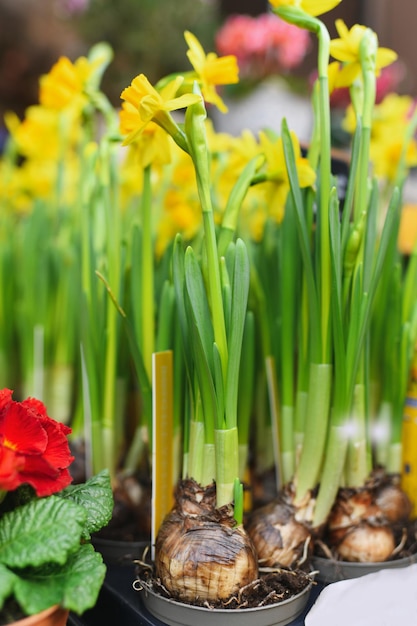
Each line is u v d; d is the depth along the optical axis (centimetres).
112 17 136
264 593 58
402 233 80
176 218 79
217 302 58
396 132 78
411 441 68
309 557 62
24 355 83
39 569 53
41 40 151
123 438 71
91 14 137
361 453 63
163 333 64
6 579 51
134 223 66
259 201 78
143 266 65
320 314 61
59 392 79
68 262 78
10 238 90
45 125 87
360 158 61
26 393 82
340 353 60
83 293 67
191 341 60
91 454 68
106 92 139
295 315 65
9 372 88
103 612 62
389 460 67
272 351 67
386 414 67
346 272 61
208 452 59
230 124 107
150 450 65
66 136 80
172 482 63
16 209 114
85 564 53
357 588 59
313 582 60
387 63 64
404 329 66
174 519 59
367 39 60
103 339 67
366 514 63
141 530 67
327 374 61
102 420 68
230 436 58
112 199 68
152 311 65
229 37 109
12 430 54
